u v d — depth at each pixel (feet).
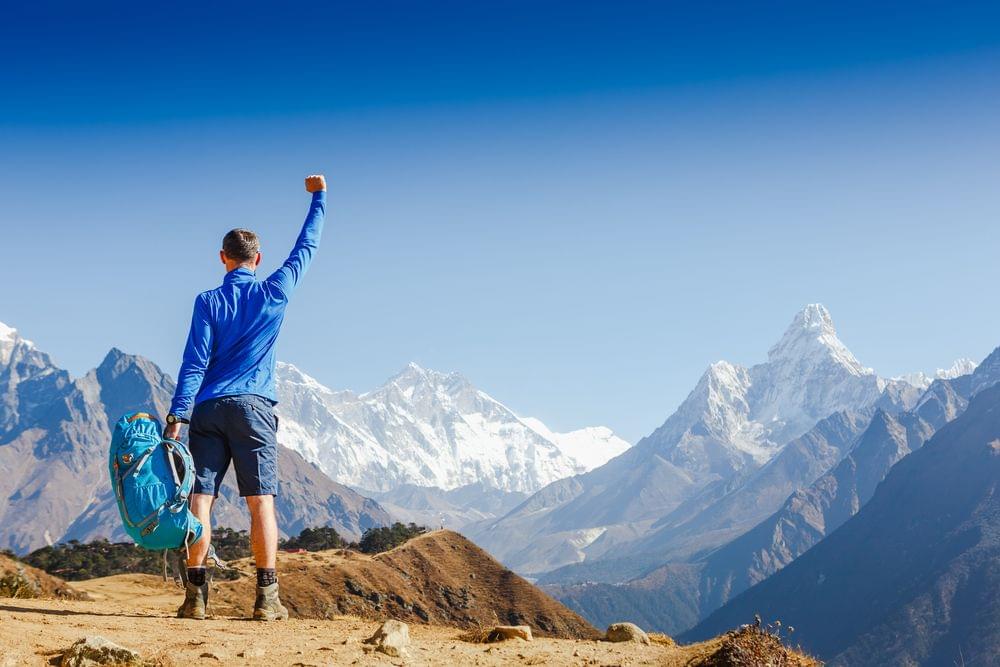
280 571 473.26
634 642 31.99
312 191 37.45
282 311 33.91
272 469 33.47
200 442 32.81
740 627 26.09
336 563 504.43
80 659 21.15
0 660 21.03
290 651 24.76
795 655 25.76
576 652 28.07
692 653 25.94
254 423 32.81
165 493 29.12
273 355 34.04
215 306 32.78
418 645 28.07
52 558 433.89
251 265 34.60
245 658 23.68
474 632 31.91
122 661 21.50
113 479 29.32
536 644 29.78
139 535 29.25
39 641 23.53
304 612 432.66
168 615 34.27
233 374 32.89
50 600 36.70
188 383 31.81
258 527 33.32
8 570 52.70
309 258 35.58
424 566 545.44
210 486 32.71
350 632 30.14
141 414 30.17
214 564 33.65
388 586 497.05
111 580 210.79
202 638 26.50
